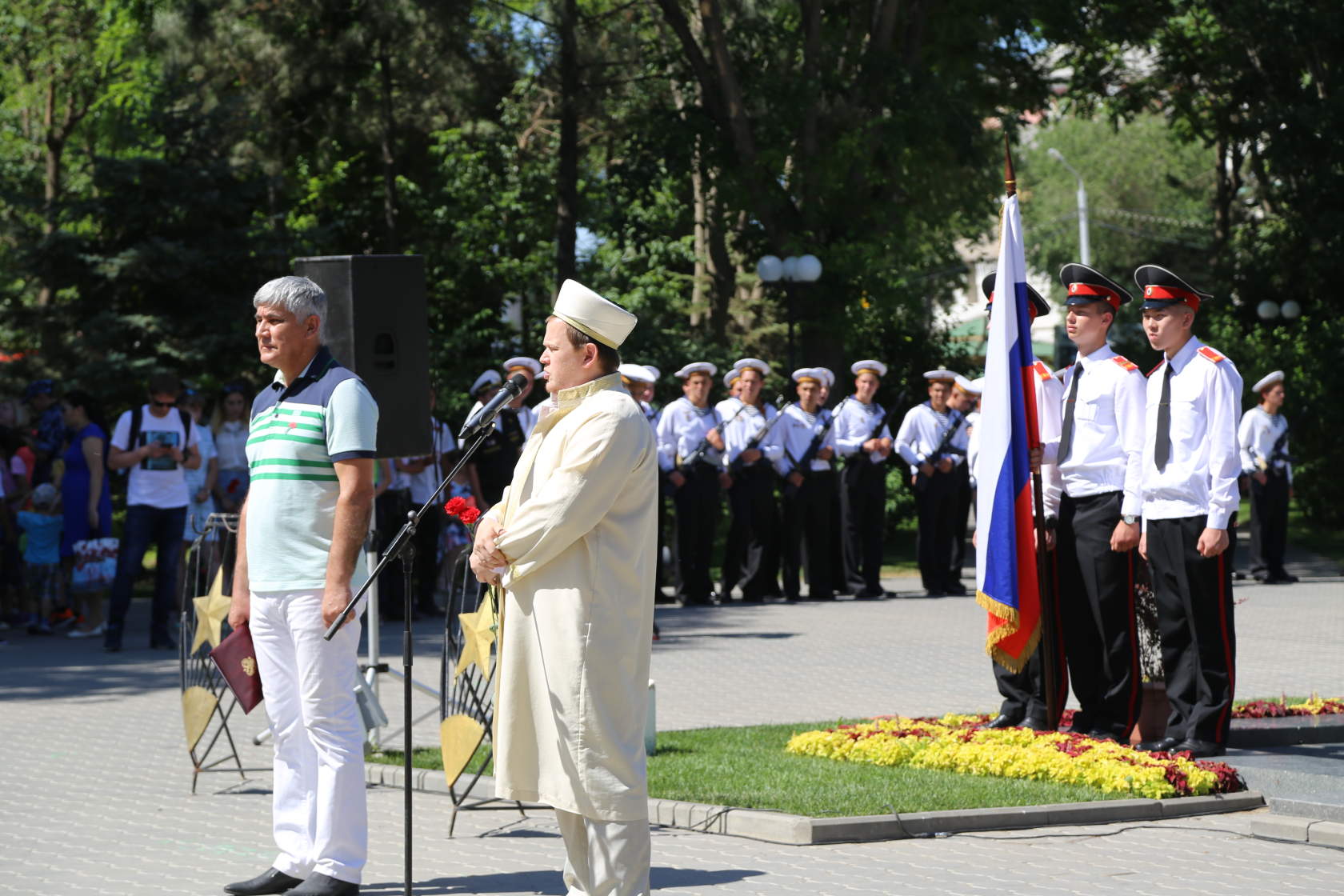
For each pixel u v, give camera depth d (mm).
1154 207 79125
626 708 5922
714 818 8086
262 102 29984
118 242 26844
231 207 26844
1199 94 36375
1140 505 9789
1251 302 36656
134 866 7418
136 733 11367
